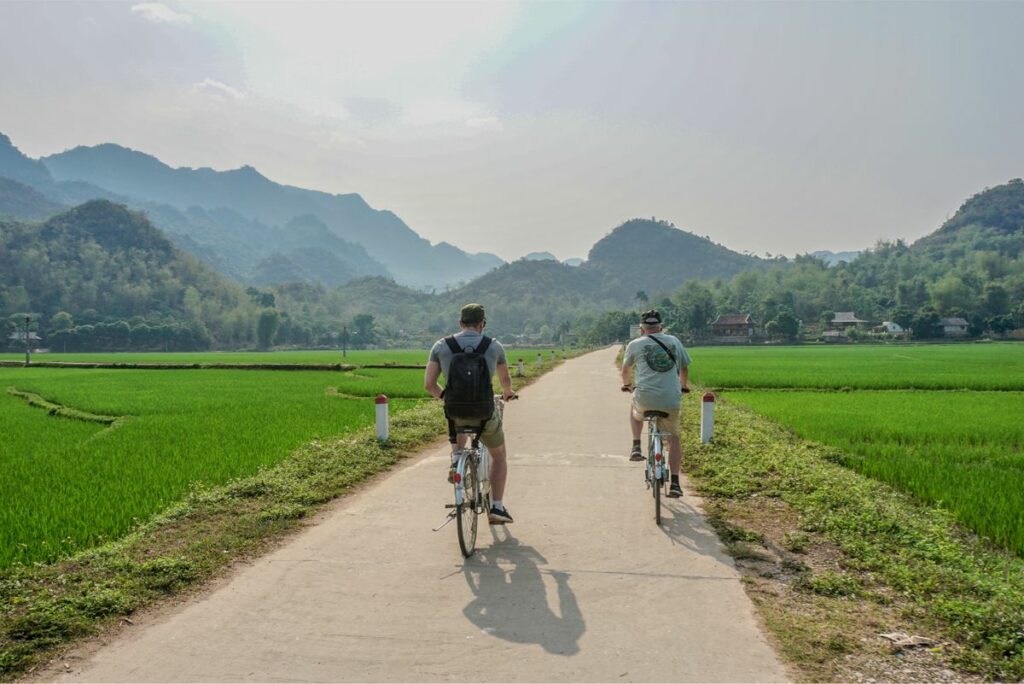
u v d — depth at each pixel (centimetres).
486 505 693
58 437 1467
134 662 429
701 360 6222
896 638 458
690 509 798
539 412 1803
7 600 516
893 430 1463
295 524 743
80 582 554
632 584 556
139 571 575
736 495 862
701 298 17912
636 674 407
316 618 493
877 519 712
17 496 850
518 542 671
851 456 1144
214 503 809
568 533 702
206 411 1827
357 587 553
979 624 466
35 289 19538
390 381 3325
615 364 5034
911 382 3062
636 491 889
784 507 806
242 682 403
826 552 646
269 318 19675
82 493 861
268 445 1216
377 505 827
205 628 478
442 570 592
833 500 793
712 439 1224
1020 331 15538
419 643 450
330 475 967
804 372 3950
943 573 569
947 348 10750
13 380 3931
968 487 900
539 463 1079
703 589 545
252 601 526
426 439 1349
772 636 460
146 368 5428
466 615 495
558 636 460
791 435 1420
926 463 1062
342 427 1461
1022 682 403
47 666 425
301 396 2492
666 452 1073
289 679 405
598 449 1214
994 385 2923
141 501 826
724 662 423
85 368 5634
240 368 5256
